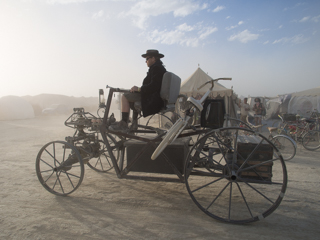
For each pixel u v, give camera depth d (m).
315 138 7.46
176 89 3.49
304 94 15.41
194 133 3.30
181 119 2.92
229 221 2.79
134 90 3.41
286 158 6.02
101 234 2.55
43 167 5.37
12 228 2.68
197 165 3.33
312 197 3.58
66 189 3.95
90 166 5.04
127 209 3.19
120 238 2.47
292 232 2.61
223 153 3.00
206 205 3.30
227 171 3.02
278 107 16.38
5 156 6.53
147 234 2.55
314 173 4.84
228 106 11.17
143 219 2.90
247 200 3.48
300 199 3.51
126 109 3.56
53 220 2.87
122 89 3.52
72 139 3.80
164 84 3.26
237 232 2.61
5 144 8.59
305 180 4.38
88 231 2.61
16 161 5.94
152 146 3.33
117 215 3.00
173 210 3.16
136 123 3.88
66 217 2.95
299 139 7.79
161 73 3.39
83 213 3.06
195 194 3.70
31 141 9.30
